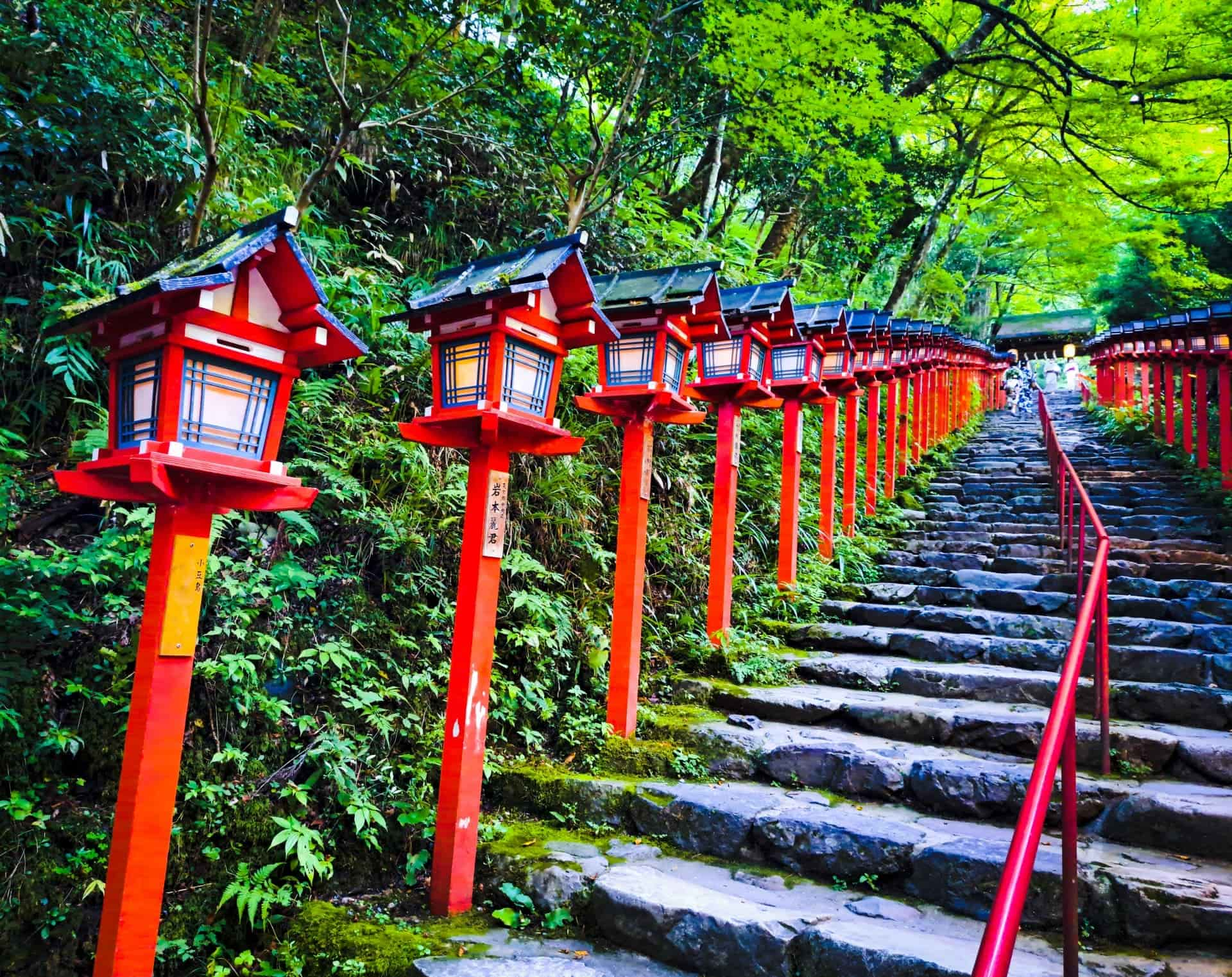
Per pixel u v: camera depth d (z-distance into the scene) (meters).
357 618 3.81
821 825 3.13
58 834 2.77
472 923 2.90
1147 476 8.70
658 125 7.07
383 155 6.03
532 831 3.43
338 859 3.17
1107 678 3.55
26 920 2.63
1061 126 10.59
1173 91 9.68
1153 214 12.98
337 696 3.51
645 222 7.19
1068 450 10.71
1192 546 6.50
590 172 6.17
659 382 3.95
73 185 4.06
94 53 4.01
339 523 4.09
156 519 2.21
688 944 2.66
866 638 5.22
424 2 5.61
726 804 3.37
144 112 4.15
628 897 2.81
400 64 5.72
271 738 3.27
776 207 9.89
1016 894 1.57
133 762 2.10
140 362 2.16
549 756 3.95
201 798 3.00
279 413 2.30
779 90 7.36
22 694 2.89
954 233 15.20
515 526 4.70
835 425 6.58
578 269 2.94
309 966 2.69
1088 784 3.26
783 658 4.97
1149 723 3.93
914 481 9.28
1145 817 3.07
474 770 3.00
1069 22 10.54
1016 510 8.25
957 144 12.19
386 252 5.92
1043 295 26.19
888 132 9.23
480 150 6.37
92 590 3.26
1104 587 3.59
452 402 2.98
